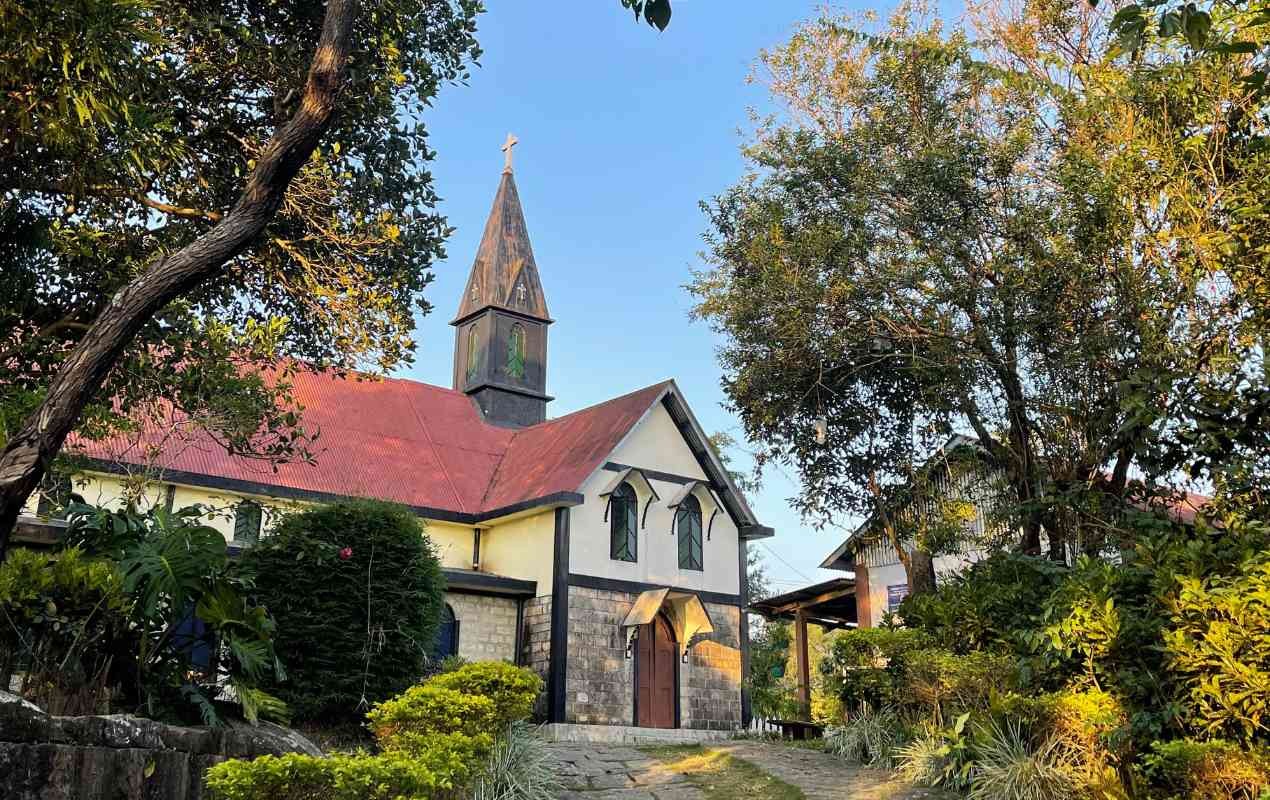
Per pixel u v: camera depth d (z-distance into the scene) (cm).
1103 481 1477
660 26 650
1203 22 692
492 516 2312
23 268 1016
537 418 2978
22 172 948
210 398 1130
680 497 2384
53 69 841
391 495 2269
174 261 712
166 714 974
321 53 768
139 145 912
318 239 1072
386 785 729
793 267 1619
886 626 1580
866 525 1938
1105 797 1008
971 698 1279
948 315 1551
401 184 1142
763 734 2177
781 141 1689
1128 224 1355
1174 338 1306
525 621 2216
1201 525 1122
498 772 1203
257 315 1180
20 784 741
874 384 1812
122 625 966
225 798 786
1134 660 1076
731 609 2431
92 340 683
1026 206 1480
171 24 976
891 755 1358
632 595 2256
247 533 1992
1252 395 1203
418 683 1459
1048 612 1177
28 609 873
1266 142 997
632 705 2181
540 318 3069
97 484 1814
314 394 2492
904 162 1542
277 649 1379
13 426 912
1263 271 1175
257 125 1105
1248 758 868
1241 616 930
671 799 1262
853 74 1688
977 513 1952
